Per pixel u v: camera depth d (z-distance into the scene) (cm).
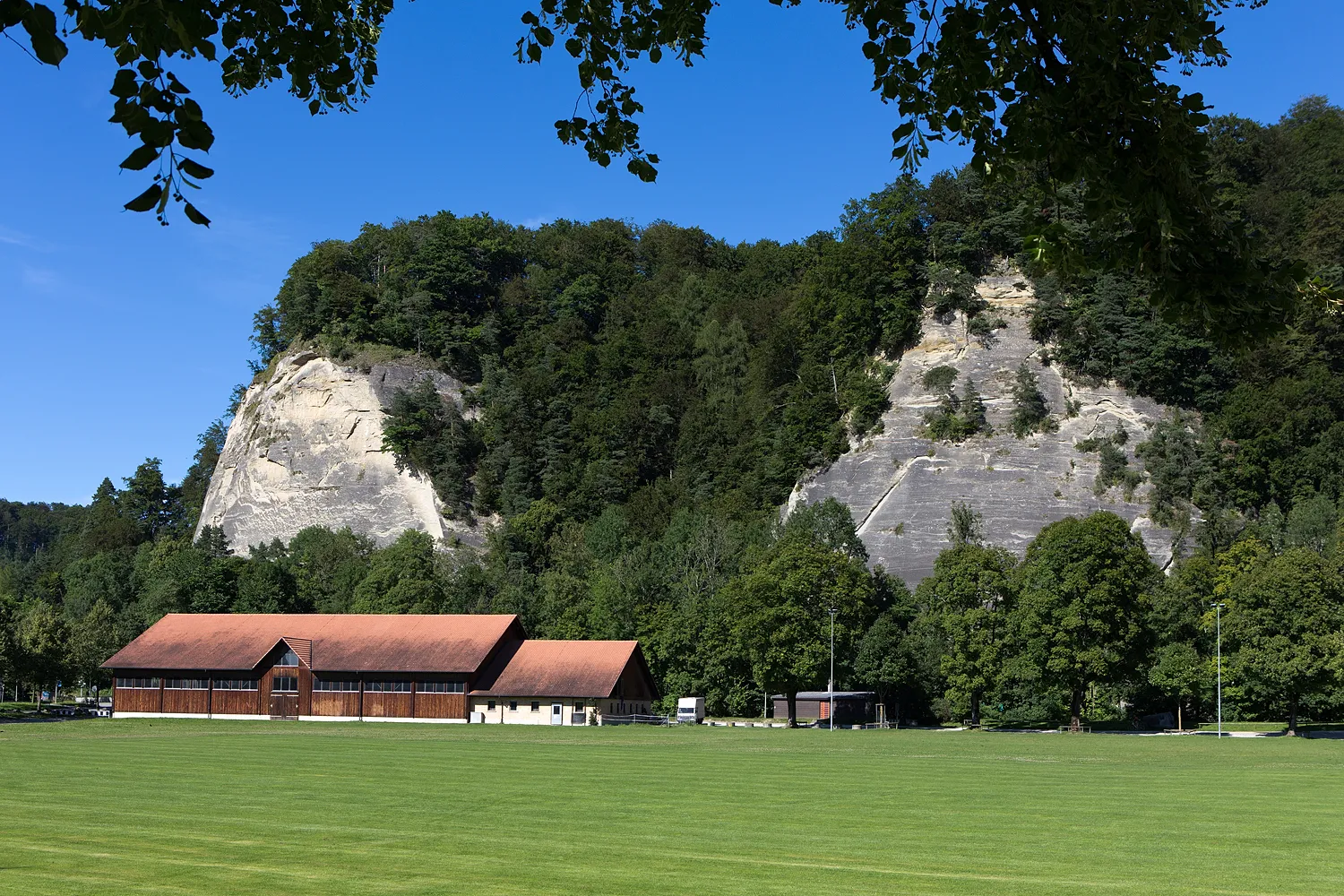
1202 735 9881
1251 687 10244
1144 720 12219
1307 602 9719
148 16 751
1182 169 977
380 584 15562
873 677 11806
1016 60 1009
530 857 2608
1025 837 2972
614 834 2994
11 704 13512
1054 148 1013
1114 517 10412
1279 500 17050
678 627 12681
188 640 12144
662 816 3391
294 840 2866
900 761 6047
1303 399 17450
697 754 6575
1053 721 12081
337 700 11625
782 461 18888
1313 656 9588
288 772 4909
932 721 12688
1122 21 973
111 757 5797
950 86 1038
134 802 3709
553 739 8231
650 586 14025
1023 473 17288
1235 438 17500
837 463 18325
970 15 1002
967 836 2989
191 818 3284
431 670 11300
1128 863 2567
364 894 2152
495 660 11650
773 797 3966
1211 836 3009
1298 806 3766
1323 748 7644
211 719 11550
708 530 16275
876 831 3070
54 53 721
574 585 15088
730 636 12294
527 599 14950
